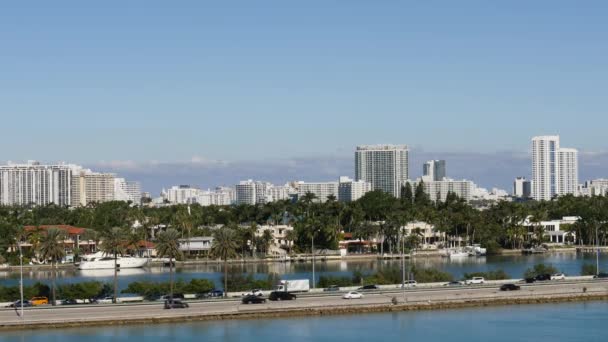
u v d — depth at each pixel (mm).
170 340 171125
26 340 169875
